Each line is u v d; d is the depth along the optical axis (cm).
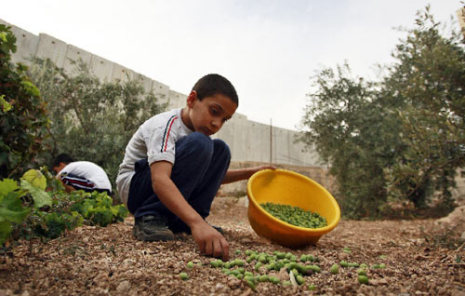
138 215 203
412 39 451
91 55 629
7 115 246
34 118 268
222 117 206
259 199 280
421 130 400
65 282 120
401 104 605
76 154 486
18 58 532
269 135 945
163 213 205
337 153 661
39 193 129
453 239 249
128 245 180
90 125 531
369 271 149
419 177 427
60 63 584
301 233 214
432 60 412
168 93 743
